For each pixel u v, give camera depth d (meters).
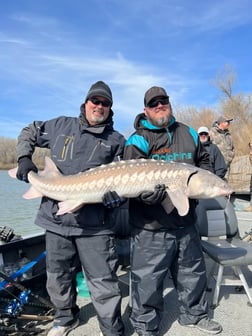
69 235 2.03
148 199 1.96
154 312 2.10
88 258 2.04
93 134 2.11
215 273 2.87
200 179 1.98
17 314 2.14
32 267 2.69
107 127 2.16
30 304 2.25
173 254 2.12
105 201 1.97
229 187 2.02
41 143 2.22
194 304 2.21
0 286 2.33
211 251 2.53
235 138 22.00
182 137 2.17
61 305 2.11
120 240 2.86
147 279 2.06
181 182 1.98
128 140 2.16
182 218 2.08
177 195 1.96
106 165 2.06
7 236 2.76
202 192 1.98
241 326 2.26
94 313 2.40
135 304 2.11
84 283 2.64
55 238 2.07
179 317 2.26
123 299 2.63
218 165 3.98
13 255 2.75
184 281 2.19
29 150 2.19
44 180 2.11
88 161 2.10
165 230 2.06
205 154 2.27
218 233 2.98
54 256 2.08
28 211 7.87
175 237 2.10
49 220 2.09
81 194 2.01
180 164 2.02
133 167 2.02
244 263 2.46
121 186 1.99
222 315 2.40
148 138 2.13
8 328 2.04
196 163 2.26
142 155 2.12
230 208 3.05
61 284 2.11
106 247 2.05
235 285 2.64
